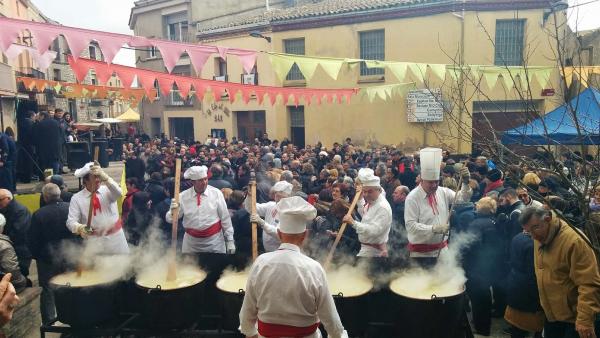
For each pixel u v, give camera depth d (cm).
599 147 279
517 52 1265
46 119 945
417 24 1336
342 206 462
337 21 1483
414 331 316
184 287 338
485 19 1255
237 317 337
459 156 1145
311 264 232
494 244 435
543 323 375
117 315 363
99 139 1481
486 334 441
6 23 318
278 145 1464
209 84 656
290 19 1567
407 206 415
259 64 1684
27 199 661
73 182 968
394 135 1420
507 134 440
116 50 372
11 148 802
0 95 1039
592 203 371
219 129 1984
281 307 226
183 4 2164
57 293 345
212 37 1844
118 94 1398
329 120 1566
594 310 292
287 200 240
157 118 2408
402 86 1275
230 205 559
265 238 468
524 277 371
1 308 159
